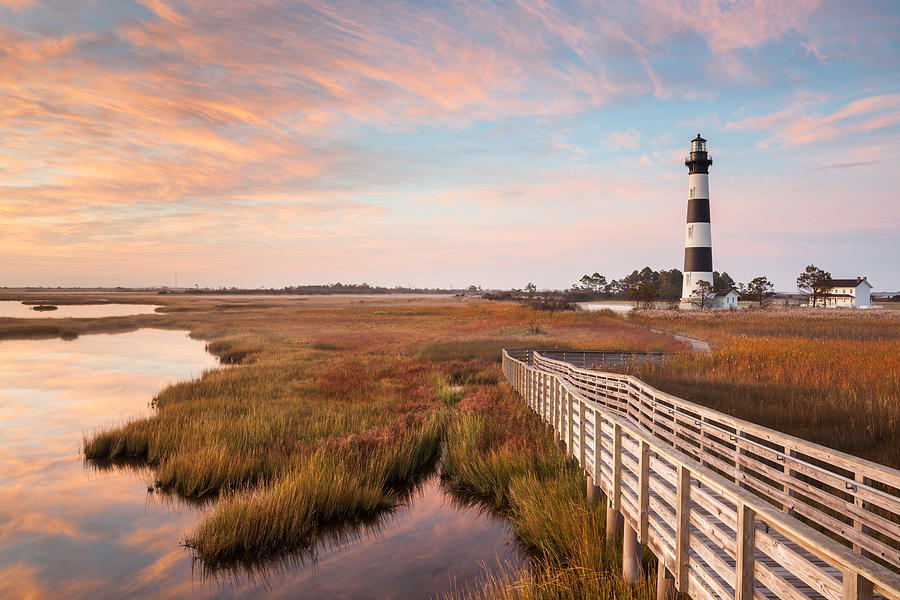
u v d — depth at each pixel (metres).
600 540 6.82
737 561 3.53
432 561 7.71
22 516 9.47
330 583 7.20
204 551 7.93
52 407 18.67
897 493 7.36
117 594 6.98
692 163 71.62
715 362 21.59
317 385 20.39
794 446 5.89
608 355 26.16
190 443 12.36
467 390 20.09
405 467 11.43
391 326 56.19
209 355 34.25
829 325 43.47
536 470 10.10
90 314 83.06
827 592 2.69
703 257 71.62
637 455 5.70
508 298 140.00
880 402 12.26
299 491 9.19
